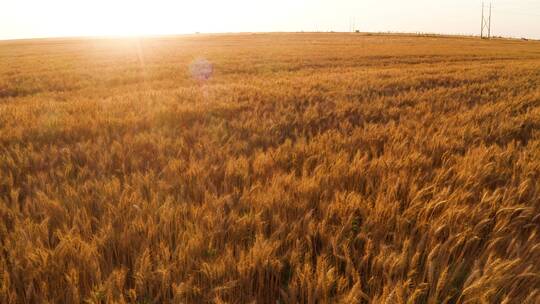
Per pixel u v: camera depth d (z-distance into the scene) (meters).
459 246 2.45
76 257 2.16
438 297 2.04
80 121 5.97
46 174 3.58
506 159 4.16
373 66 21.83
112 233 2.40
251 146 4.85
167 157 4.20
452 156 4.10
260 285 2.10
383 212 2.70
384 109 7.25
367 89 10.14
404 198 3.10
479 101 8.70
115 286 2.01
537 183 3.22
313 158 4.03
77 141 5.21
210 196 2.95
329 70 19.16
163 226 2.54
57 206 2.78
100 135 5.25
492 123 5.93
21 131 5.34
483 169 3.59
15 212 2.73
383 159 3.86
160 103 7.70
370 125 5.64
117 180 3.25
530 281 2.10
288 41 61.56
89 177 3.76
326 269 2.08
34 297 2.00
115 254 2.34
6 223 2.71
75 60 28.00
